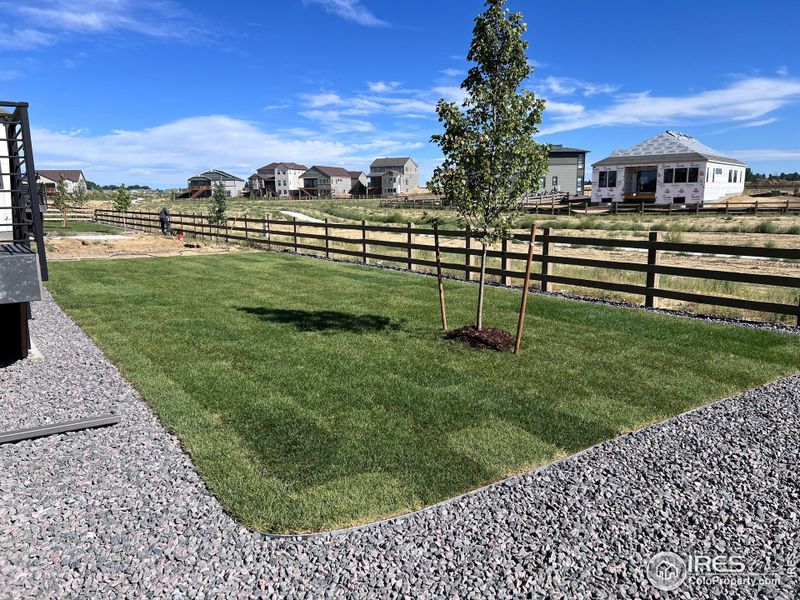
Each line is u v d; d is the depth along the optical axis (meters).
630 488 3.55
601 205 39.09
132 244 20.30
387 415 4.67
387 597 2.58
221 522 3.16
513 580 2.70
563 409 4.82
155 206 64.94
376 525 3.14
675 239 20.53
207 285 11.26
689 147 35.44
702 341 6.98
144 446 4.11
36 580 2.66
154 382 5.41
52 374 5.65
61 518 3.18
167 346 6.67
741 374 5.71
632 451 4.04
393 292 10.54
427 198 68.75
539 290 10.92
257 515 3.21
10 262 4.71
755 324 7.93
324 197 95.69
